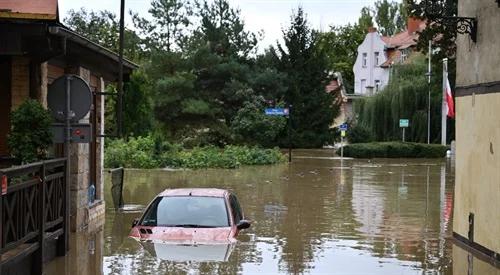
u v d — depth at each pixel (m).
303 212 19.72
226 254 11.51
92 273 10.77
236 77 62.72
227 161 40.25
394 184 29.56
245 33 68.44
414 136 61.44
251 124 60.31
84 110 11.97
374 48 89.81
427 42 22.95
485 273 11.48
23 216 9.48
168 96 58.19
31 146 10.95
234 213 13.40
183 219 12.74
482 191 13.30
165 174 34.88
